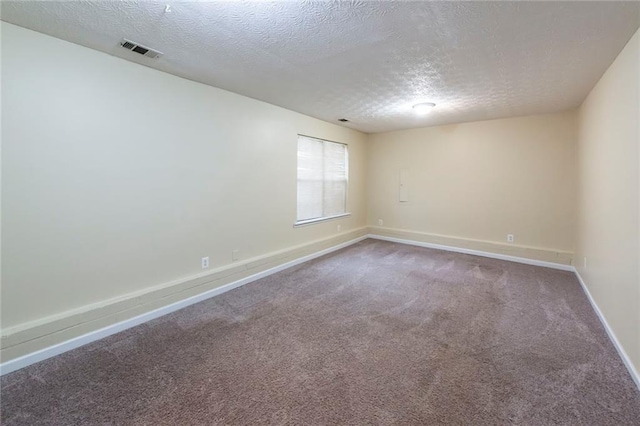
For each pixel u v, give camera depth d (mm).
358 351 2172
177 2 1639
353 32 1961
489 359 2072
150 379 1860
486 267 4215
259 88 3176
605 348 2199
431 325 2561
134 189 2566
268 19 1807
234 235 3461
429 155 5320
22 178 1991
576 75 2674
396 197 5777
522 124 4406
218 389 1772
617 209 2240
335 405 1648
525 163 4410
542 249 4285
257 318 2691
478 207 4848
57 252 2158
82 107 2232
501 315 2742
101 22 1867
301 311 2832
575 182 4016
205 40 2094
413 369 1967
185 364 2014
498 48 2174
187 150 2943
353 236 5723
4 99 1907
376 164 6020
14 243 1976
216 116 3188
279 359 2072
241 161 3496
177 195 2885
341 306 2945
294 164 4297
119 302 2455
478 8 1671
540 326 2535
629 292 1976
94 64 2277
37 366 1989
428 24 1852
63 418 1558
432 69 2594
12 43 1918
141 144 2594
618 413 1582
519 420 1538
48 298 2127
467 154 4914
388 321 2633
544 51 2207
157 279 2760
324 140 4945
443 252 5051
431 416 1569
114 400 1683
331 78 2850
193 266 3053
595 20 1778
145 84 2592
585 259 3361
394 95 3371
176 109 2832
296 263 4340
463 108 3916
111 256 2445
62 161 2156
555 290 3346
